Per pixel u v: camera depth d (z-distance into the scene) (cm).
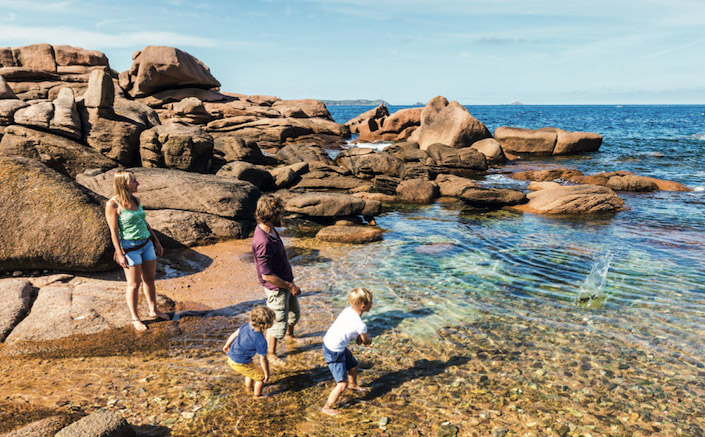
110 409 423
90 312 614
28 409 415
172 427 400
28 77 2684
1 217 692
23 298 628
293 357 536
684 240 1024
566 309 668
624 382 479
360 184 1686
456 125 2709
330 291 736
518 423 410
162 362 516
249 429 400
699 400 448
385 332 597
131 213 571
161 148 1315
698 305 678
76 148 1201
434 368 508
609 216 1276
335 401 436
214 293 723
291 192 1417
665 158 2559
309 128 3353
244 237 1037
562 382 478
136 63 3142
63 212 720
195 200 1054
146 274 604
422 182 1543
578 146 2809
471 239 1046
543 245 994
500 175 2056
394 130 3550
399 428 404
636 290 738
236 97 3966
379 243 1018
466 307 675
